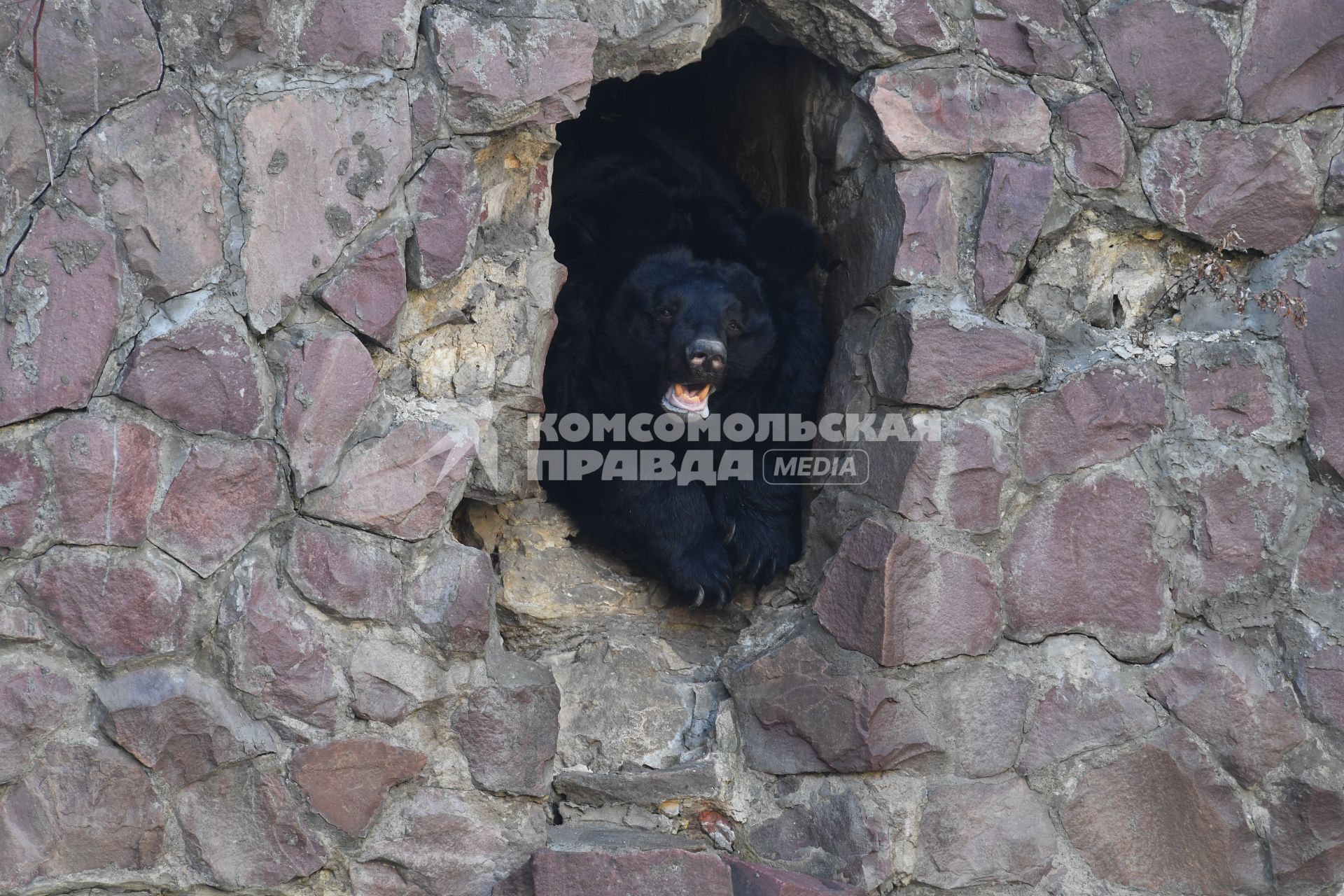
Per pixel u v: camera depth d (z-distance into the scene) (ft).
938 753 41.19
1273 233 42.70
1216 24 41.70
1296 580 42.42
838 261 45.93
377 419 38.04
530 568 46.96
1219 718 42.09
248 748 36.65
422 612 38.45
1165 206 42.16
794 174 49.34
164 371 35.37
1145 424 41.88
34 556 34.71
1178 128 41.96
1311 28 41.81
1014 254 41.55
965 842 41.14
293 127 36.24
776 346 47.55
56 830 35.19
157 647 35.83
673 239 48.93
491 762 39.17
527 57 37.99
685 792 41.75
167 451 35.73
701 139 57.52
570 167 52.01
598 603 47.26
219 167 35.81
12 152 34.09
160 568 35.76
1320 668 42.27
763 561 46.91
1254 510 42.11
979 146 41.55
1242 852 42.34
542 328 40.83
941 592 40.88
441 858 38.65
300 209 36.45
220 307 35.99
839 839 40.98
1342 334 42.06
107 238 34.78
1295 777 42.29
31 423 34.50
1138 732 41.93
